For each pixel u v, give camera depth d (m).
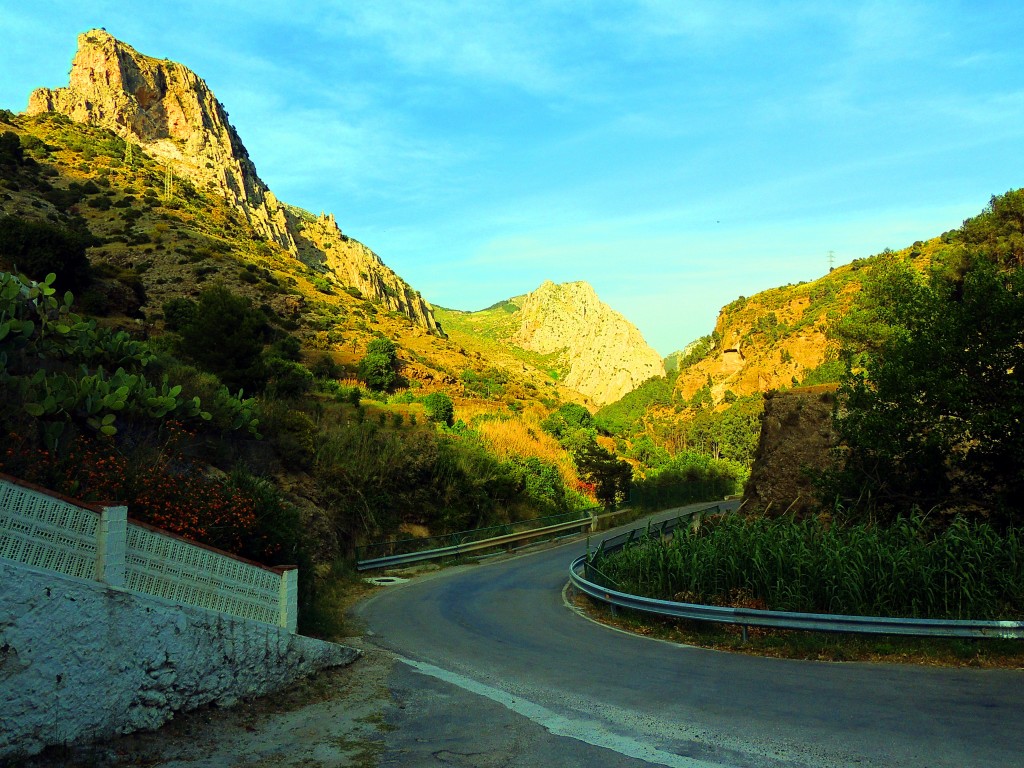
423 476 29.94
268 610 8.45
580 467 44.72
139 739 6.04
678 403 183.62
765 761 5.70
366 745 6.31
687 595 12.55
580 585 16.53
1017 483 13.18
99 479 9.30
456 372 80.44
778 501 20.81
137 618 6.21
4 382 10.56
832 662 9.45
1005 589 10.05
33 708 5.29
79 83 133.50
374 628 13.21
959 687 7.70
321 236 164.88
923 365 14.52
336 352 64.38
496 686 8.54
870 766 5.47
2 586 5.20
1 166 79.25
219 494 10.49
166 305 44.78
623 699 7.83
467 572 23.66
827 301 163.62
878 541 11.74
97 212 81.56
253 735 6.54
